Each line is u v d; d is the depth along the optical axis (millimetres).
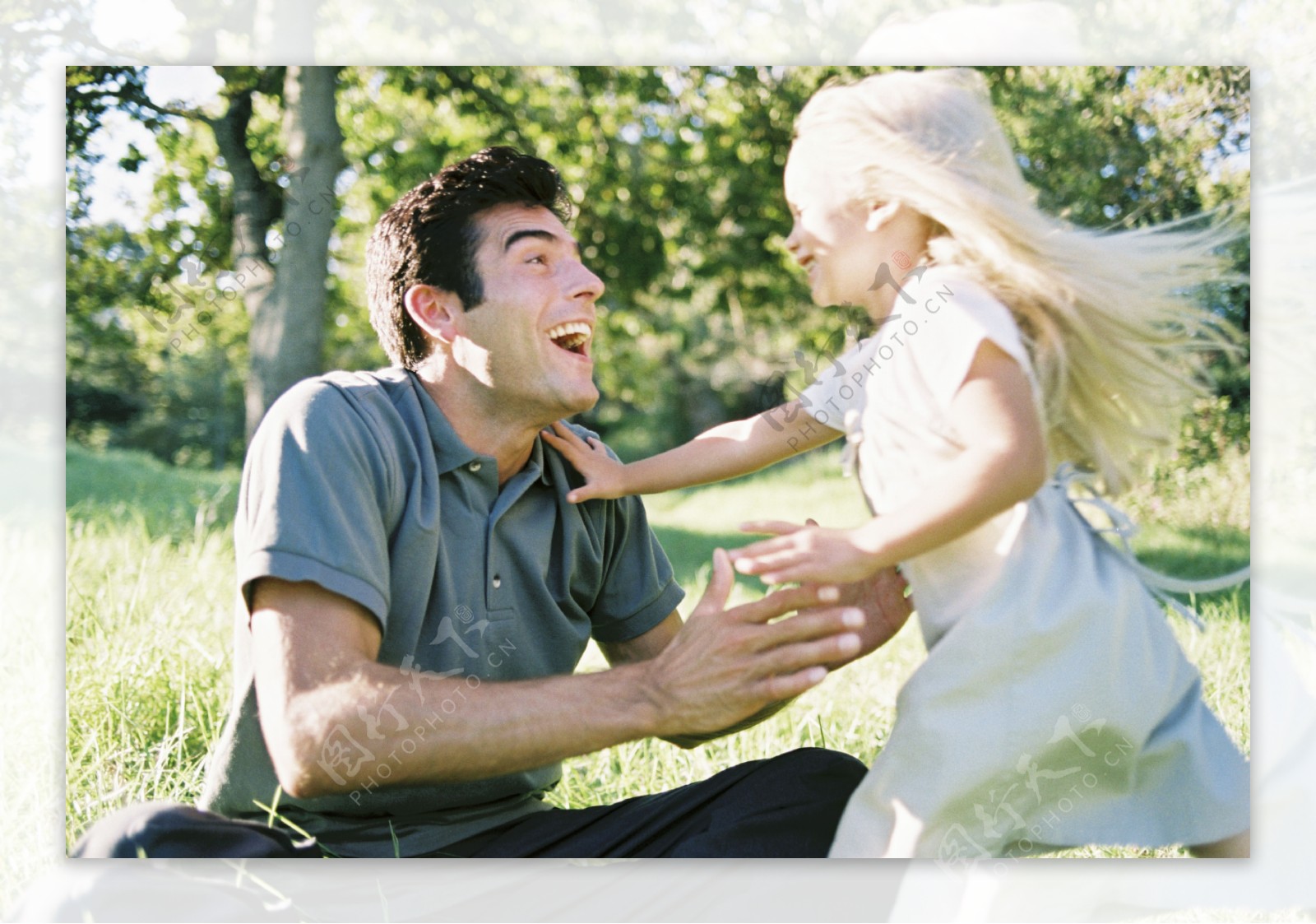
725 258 6746
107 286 4695
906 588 1589
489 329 1466
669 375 7266
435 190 1497
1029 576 1404
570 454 1597
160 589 2621
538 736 1288
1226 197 4254
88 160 4375
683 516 5430
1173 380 1613
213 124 4449
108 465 4871
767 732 2117
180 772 1823
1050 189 4379
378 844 1403
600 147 6250
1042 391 1494
